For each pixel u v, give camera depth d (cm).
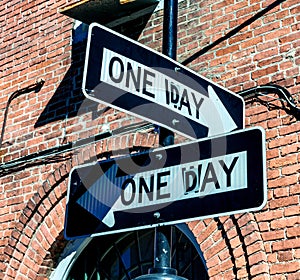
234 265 509
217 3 617
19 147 718
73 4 668
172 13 385
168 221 336
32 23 779
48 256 639
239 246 509
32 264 642
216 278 514
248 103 553
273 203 507
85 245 654
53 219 643
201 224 535
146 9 673
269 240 498
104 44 345
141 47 361
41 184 673
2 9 825
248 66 569
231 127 379
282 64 548
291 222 493
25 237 654
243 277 499
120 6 664
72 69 711
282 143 521
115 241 653
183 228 561
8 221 684
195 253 574
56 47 739
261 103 546
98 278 647
